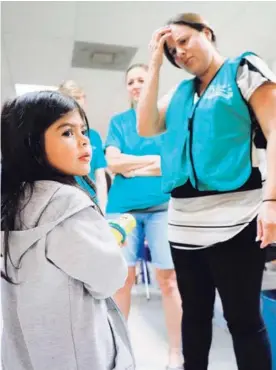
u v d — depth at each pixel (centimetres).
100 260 74
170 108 113
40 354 72
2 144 78
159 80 115
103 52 254
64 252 71
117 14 206
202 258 106
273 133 90
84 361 72
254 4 202
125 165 153
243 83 94
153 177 151
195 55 101
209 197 102
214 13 206
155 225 149
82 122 84
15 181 77
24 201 75
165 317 147
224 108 96
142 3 200
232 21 213
